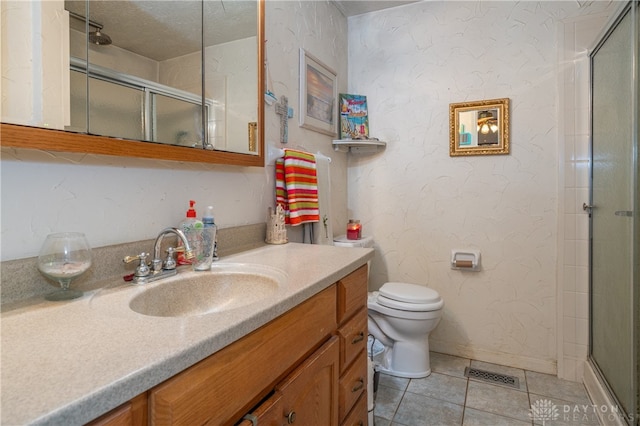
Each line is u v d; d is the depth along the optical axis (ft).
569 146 6.61
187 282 3.29
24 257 2.61
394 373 6.83
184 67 3.81
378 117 8.19
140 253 3.32
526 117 6.96
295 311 2.82
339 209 8.08
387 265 8.18
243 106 4.64
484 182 7.32
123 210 3.31
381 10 8.05
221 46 4.30
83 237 2.71
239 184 4.83
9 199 2.52
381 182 8.20
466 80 7.39
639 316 4.42
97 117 2.95
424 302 6.46
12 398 1.34
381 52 8.11
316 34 6.92
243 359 2.23
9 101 2.40
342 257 4.09
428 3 7.65
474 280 7.46
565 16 6.62
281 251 4.49
